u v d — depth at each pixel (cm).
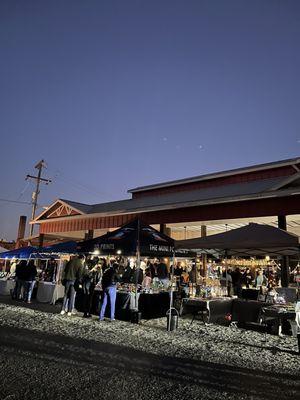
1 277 2092
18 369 495
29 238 2820
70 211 2294
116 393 426
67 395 412
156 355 622
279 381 504
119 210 1903
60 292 1371
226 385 476
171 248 1085
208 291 1195
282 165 2025
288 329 950
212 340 792
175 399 416
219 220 1578
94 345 673
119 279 1170
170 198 1922
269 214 1397
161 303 1146
